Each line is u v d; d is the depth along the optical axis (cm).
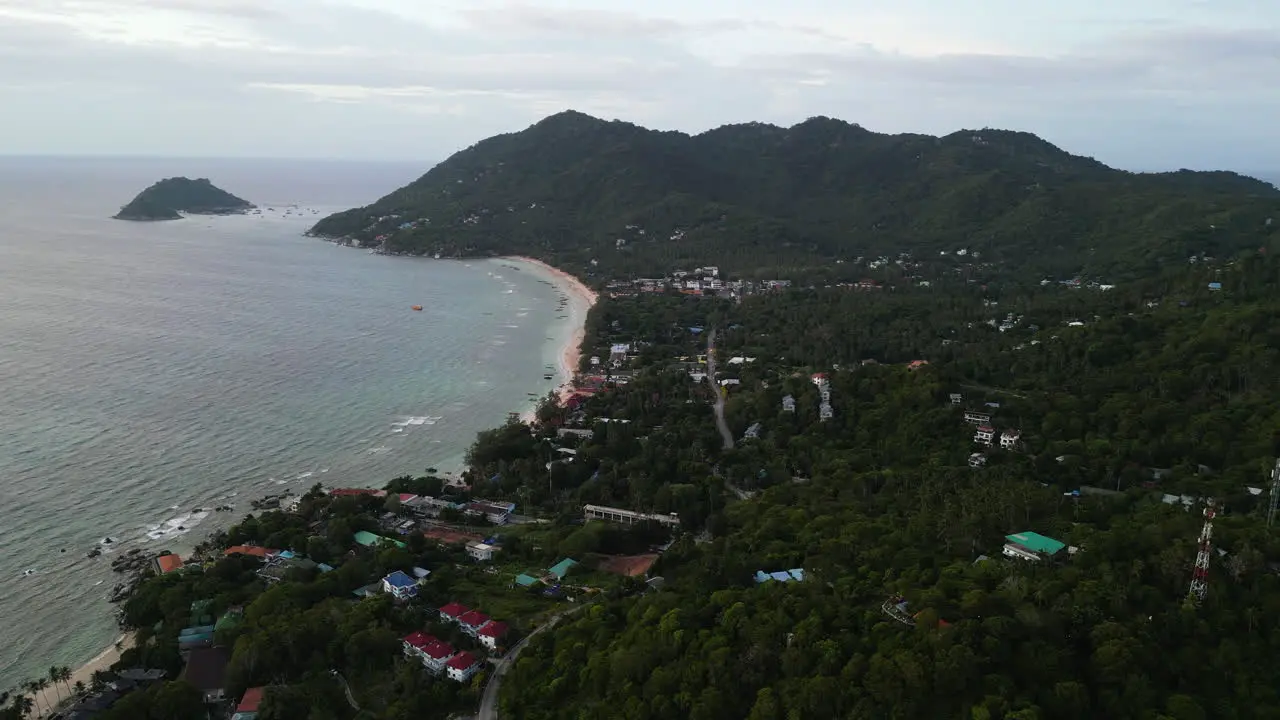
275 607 13362
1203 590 10688
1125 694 9519
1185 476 16012
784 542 14550
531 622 13462
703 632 11444
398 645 12656
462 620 13262
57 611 13950
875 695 9756
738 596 12219
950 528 13575
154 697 11281
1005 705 9325
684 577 13838
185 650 12719
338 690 11869
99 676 12025
